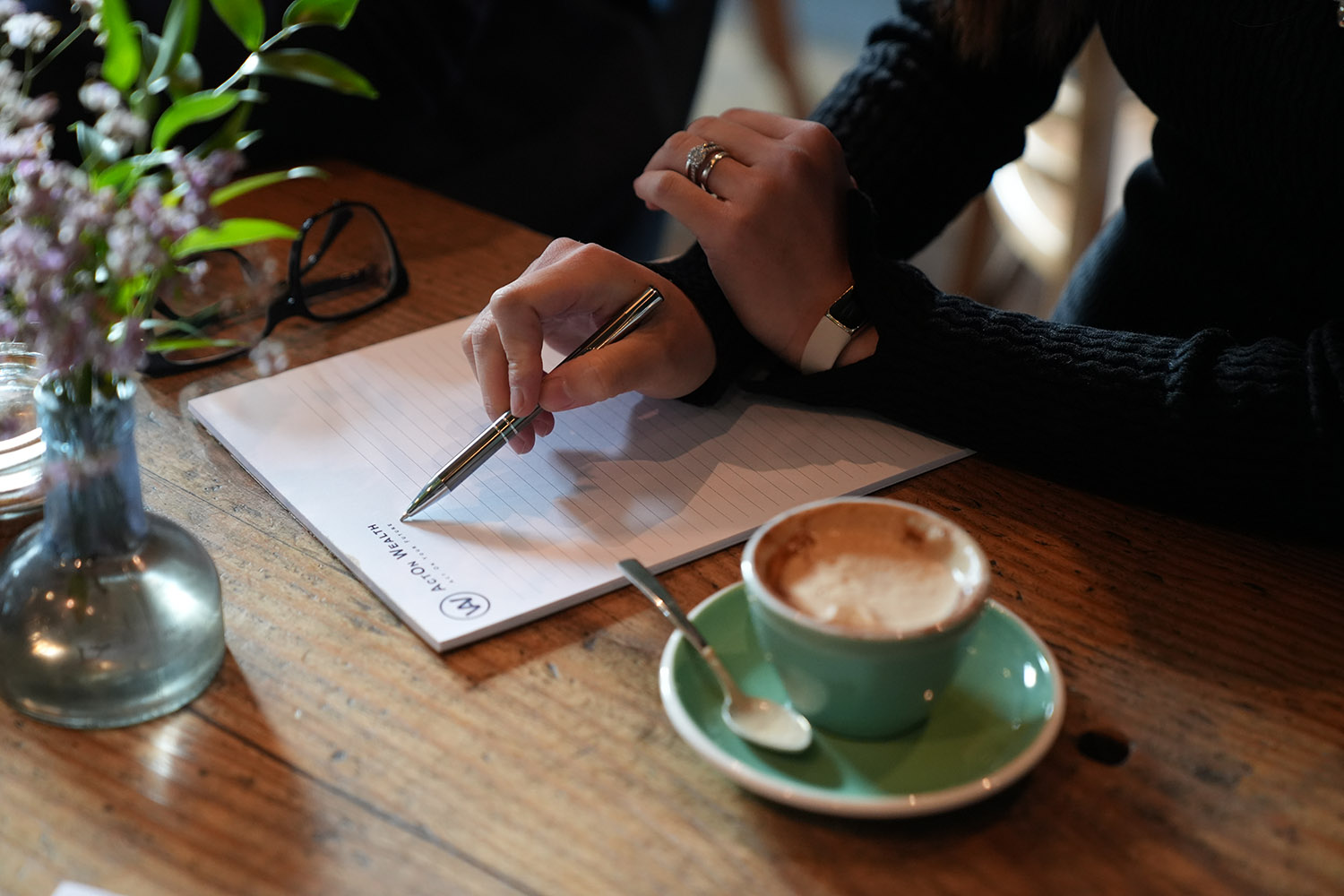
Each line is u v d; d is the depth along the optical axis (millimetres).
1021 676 543
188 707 540
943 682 499
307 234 901
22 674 521
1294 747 532
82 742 520
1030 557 661
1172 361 729
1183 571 653
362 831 479
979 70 1002
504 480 711
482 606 599
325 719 535
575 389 717
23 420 664
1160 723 543
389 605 604
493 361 723
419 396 800
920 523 528
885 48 1021
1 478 653
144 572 527
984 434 750
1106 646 592
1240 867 471
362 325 904
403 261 1015
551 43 1550
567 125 1595
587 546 651
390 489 696
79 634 517
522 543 652
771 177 822
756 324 830
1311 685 570
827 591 503
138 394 801
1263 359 714
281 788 498
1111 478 717
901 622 485
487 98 1529
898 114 986
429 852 470
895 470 735
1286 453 676
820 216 838
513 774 507
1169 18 868
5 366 682
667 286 799
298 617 598
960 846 478
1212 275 989
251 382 812
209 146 542
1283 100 820
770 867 468
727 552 660
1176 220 1025
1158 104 922
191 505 685
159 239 447
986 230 2326
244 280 890
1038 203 1808
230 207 1094
